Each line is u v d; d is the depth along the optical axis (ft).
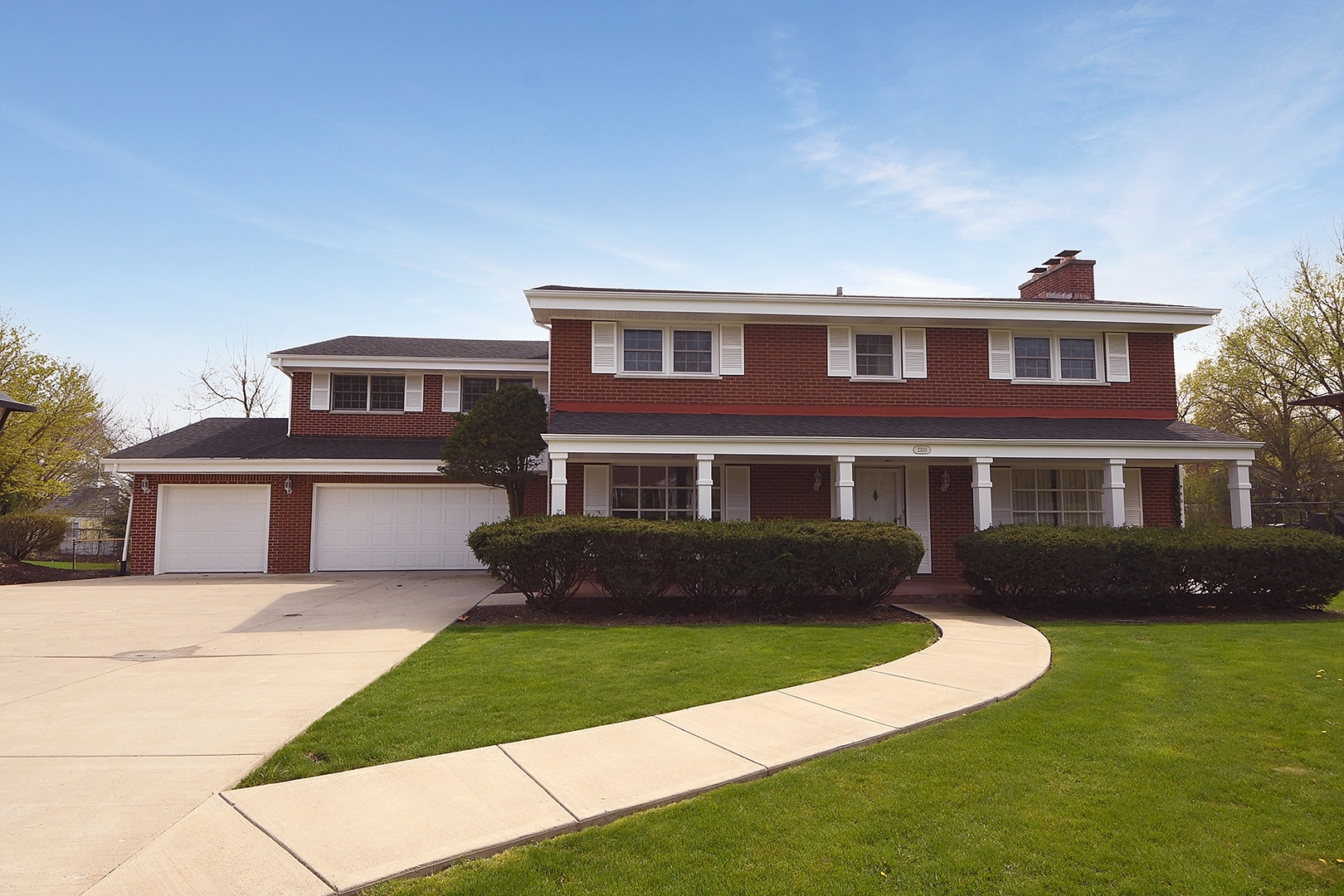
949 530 53.11
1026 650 29.30
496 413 50.57
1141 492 53.78
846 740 18.40
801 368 52.90
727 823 14.05
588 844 13.29
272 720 20.20
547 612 38.40
